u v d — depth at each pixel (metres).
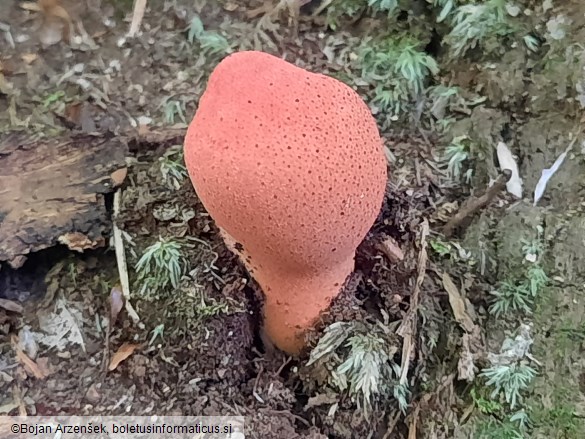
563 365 0.17
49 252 0.18
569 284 0.17
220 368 0.17
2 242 0.17
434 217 0.18
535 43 0.19
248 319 0.17
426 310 0.17
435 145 0.19
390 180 0.18
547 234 0.18
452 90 0.19
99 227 0.18
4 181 0.17
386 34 0.20
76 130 0.19
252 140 0.12
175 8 0.21
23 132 0.19
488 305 0.17
